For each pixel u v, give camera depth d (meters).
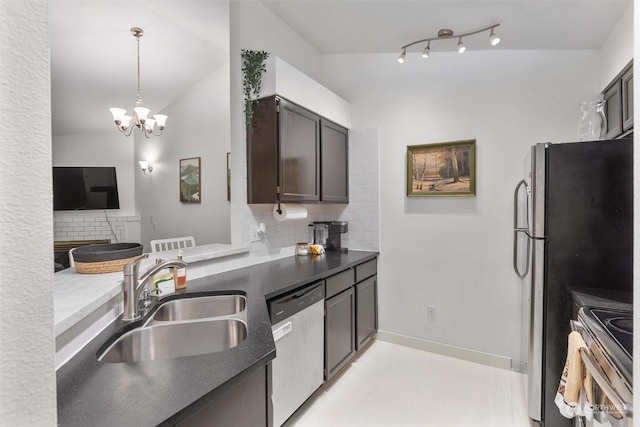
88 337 1.14
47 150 0.37
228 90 3.89
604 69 2.30
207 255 2.07
